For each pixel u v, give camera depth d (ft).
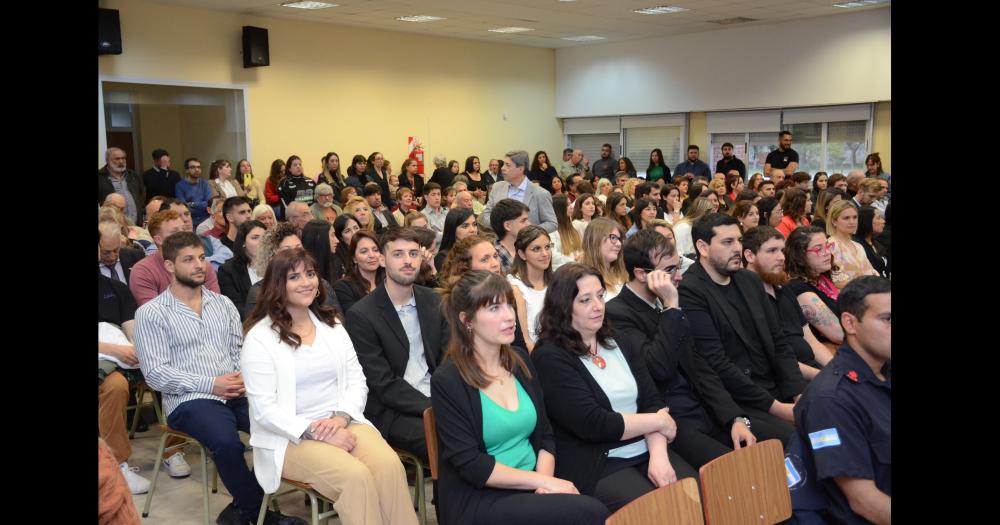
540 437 8.25
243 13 33.09
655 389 9.02
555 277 8.59
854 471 6.54
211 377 10.19
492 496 7.59
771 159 38.50
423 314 10.68
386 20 35.60
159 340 10.33
